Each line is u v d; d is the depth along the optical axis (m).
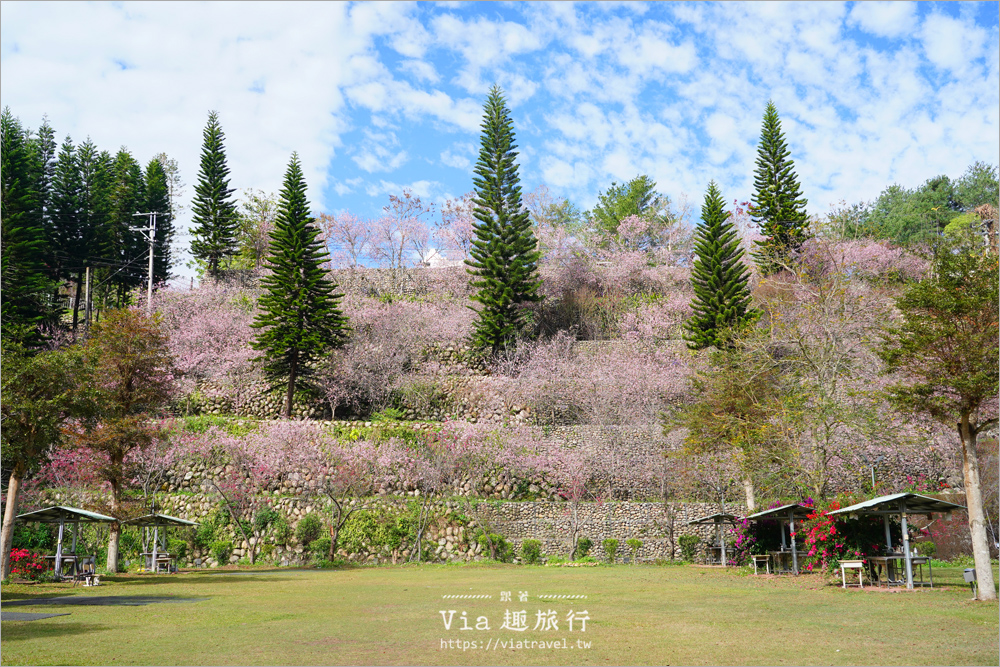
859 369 24.19
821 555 17.66
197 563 27.55
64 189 47.53
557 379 36.06
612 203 73.44
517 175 42.41
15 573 19.72
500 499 30.25
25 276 38.25
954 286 14.02
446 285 51.75
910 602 13.06
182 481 30.55
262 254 57.88
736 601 13.78
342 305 44.00
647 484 30.88
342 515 28.28
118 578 21.02
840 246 33.78
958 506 15.20
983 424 13.84
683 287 49.62
